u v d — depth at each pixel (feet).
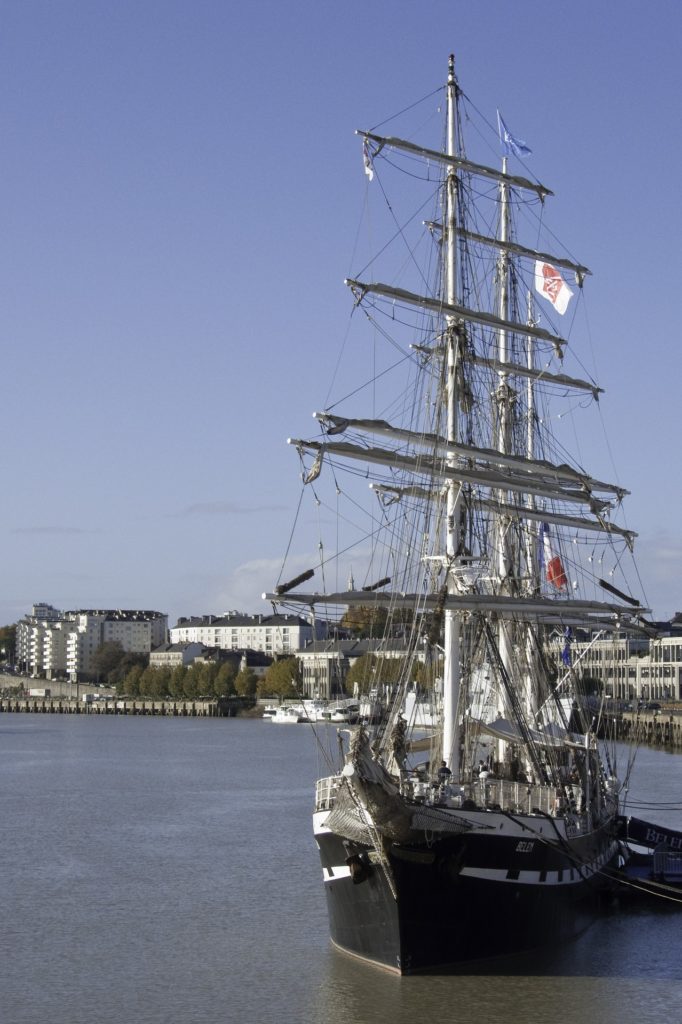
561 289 278.05
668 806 372.99
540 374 270.87
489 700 243.60
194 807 402.31
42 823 360.69
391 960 174.09
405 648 215.10
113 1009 171.73
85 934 215.51
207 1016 167.02
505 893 177.06
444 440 217.15
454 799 177.68
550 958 188.75
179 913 231.71
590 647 302.66
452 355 223.30
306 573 203.82
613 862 249.75
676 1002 169.07
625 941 203.51
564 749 245.65
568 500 243.40
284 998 173.68
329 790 184.14
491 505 248.52
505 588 271.69
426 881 168.25
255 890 254.47
